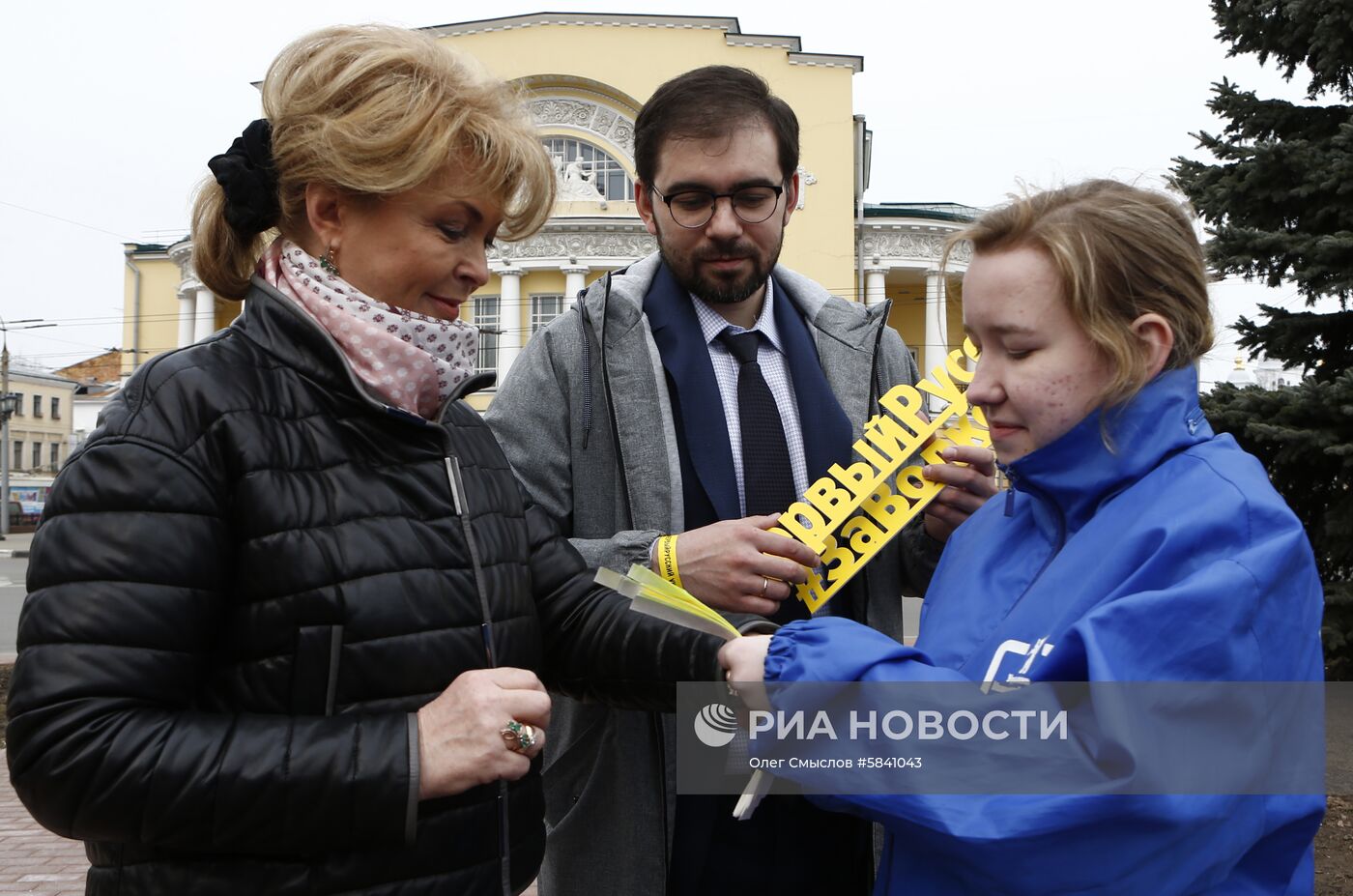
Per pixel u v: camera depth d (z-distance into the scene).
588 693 1.61
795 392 1.98
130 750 1.05
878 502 1.73
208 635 1.17
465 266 1.33
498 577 1.37
